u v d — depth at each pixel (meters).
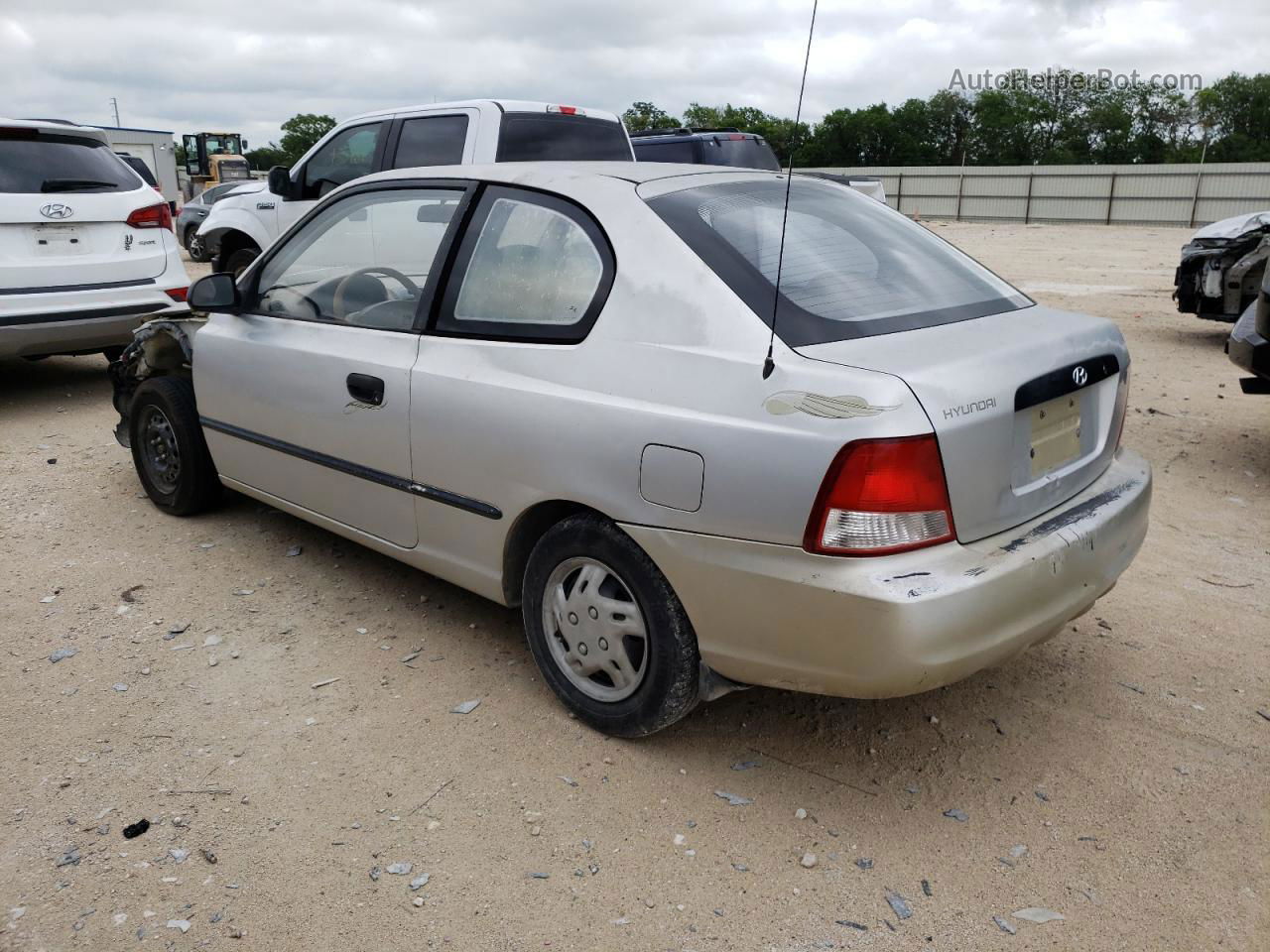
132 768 2.98
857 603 2.41
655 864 2.61
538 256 3.19
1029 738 3.18
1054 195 46.16
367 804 2.83
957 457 2.47
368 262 3.78
